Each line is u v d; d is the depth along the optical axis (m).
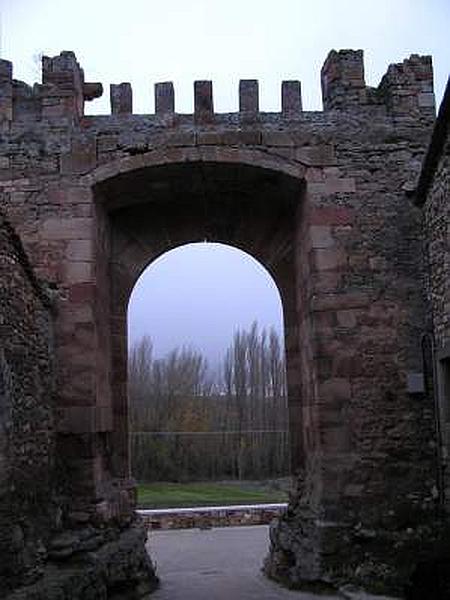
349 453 9.74
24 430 7.86
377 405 9.88
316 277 10.16
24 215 10.27
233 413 39.12
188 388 41.22
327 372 9.95
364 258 10.21
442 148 8.98
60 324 9.98
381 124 10.56
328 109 10.88
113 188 10.79
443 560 7.82
